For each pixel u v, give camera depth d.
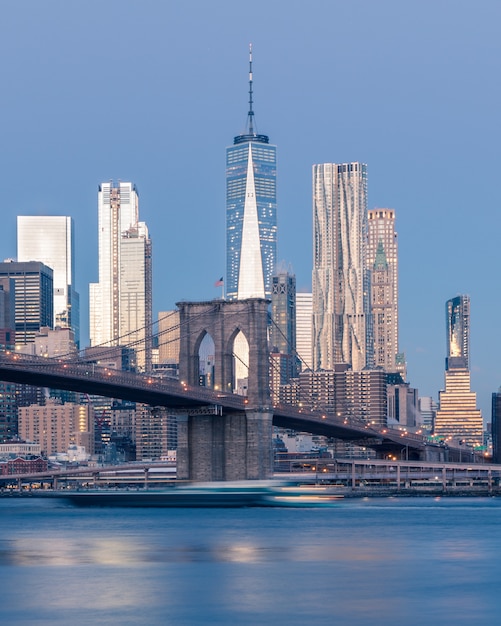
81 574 148.75
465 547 185.38
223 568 155.00
